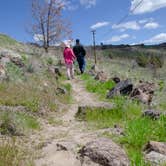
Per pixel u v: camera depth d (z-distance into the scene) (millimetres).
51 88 15062
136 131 7879
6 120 8367
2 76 13227
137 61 73875
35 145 7477
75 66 28828
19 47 31438
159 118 9320
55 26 43125
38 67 18375
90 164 6129
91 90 16875
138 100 12773
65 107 12562
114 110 10539
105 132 8477
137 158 6289
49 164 6324
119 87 14164
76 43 24391
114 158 6141
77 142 7547
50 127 9469
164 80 22469
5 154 6527
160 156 6500
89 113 10461
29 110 10633
